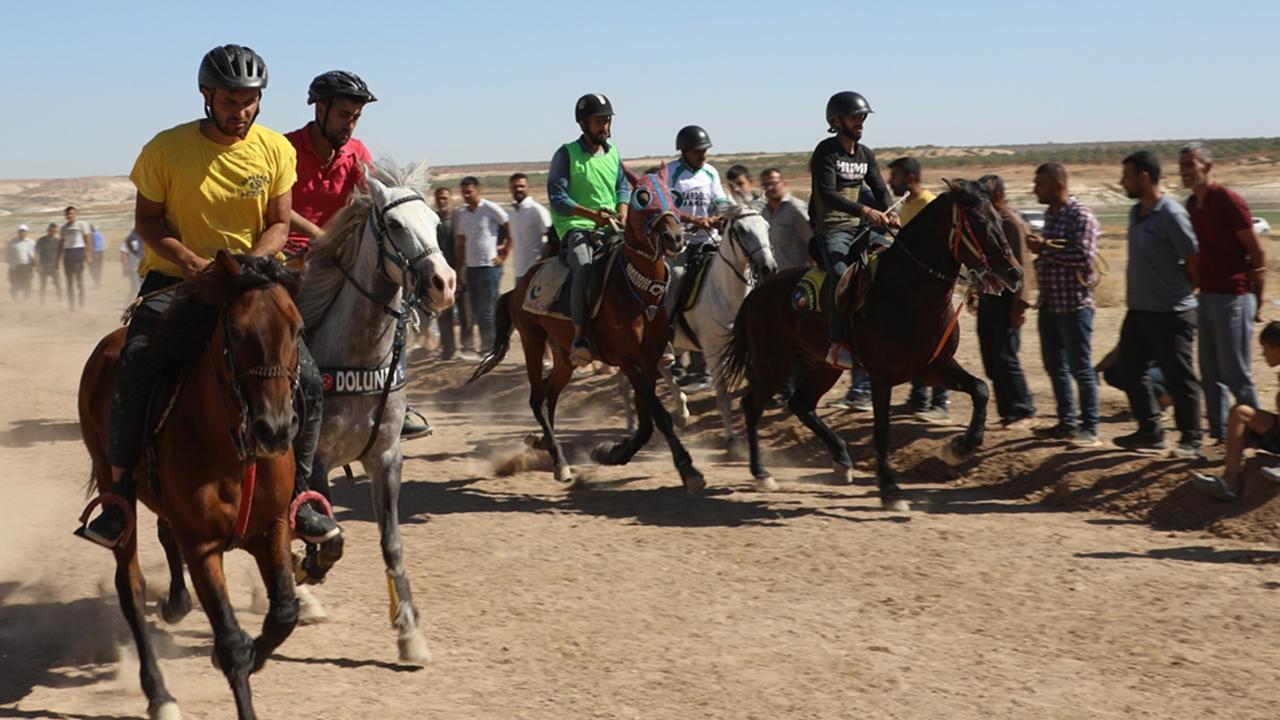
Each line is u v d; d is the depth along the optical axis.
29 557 8.12
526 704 5.33
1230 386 8.59
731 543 8.08
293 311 4.42
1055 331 9.79
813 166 9.41
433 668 5.82
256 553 4.99
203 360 4.68
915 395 11.47
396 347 6.08
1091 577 7.03
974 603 6.66
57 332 24.12
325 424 5.92
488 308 16.09
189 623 6.70
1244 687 5.36
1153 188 8.99
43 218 113.31
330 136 6.54
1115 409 11.61
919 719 5.10
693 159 11.77
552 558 7.82
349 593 7.11
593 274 9.75
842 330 9.03
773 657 5.89
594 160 10.16
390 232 5.87
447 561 7.79
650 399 9.62
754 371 10.00
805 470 10.66
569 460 11.32
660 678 5.62
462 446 12.20
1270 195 92.12
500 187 136.50
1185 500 8.26
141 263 5.68
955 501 9.16
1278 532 7.62
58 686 5.67
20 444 12.48
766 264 10.33
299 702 5.37
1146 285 9.04
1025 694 5.35
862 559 7.58
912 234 8.62
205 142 5.33
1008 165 166.75
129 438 4.89
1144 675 5.54
